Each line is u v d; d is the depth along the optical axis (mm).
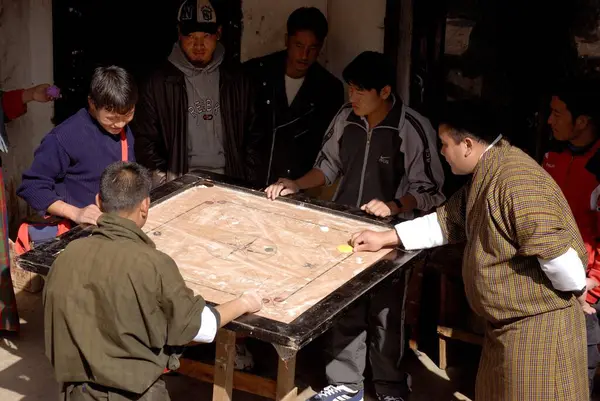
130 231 3223
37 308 5426
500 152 3596
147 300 3094
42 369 4875
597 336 4203
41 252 3758
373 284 3646
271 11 6145
